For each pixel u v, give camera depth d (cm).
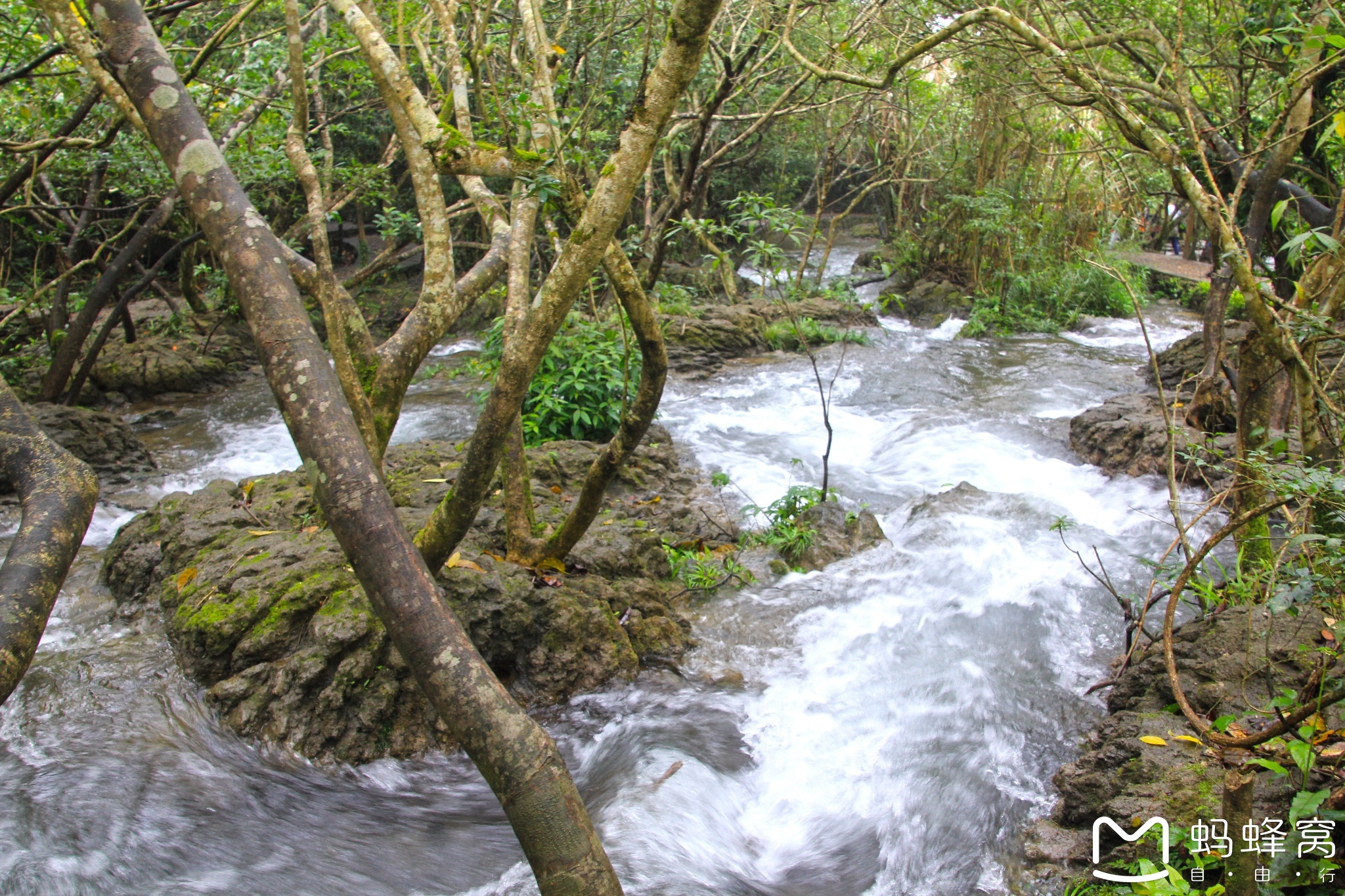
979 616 471
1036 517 591
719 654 451
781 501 611
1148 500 625
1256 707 311
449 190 1520
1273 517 489
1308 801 224
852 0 1002
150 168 846
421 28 441
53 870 282
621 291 363
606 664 425
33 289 1029
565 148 345
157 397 1058
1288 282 563
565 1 627
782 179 1758
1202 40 642
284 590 399
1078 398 913
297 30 350
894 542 580
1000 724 383
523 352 308
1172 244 1622
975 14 355
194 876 291
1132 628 396
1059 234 1438
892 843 325
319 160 901
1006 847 314
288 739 362
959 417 840
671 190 1177
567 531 443
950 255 1507
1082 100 451
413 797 353
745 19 902
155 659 409
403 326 396
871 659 441
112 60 157
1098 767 326
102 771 331
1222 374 671
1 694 104
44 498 125
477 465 329
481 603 408
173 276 1605
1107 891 275
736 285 1498
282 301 144
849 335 1202
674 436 821
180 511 508
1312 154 624
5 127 760
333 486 133
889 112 1425
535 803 126
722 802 345
